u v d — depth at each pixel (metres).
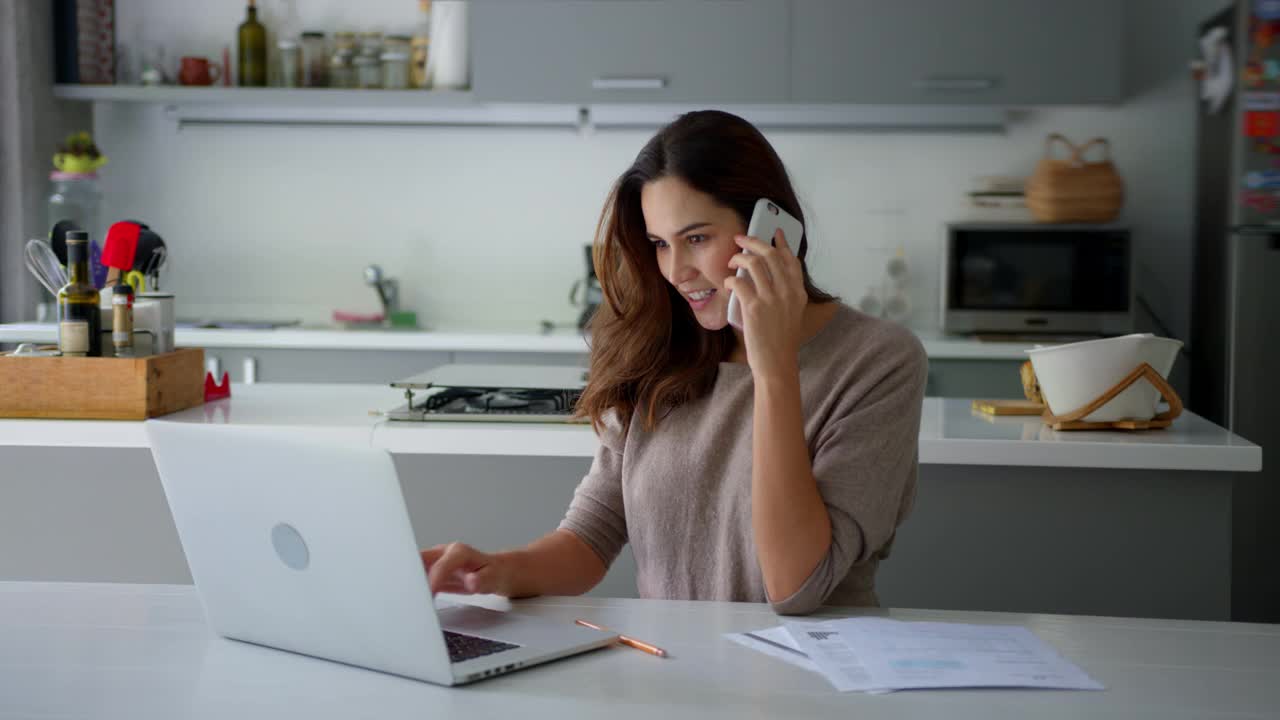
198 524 1.12
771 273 1.26
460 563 1.29
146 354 2.28
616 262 1.46
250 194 4.49
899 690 1.00
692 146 1.32
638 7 3.93
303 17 4.36
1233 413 3.70
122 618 1.22
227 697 0.99
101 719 0.94
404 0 4.34
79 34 4.14
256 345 3.93
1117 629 1.21
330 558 1.03
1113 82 3.90
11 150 3.92
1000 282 3.95
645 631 1.18
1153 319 4.29
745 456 1.36
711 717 0.94
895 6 3.90
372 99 4.07
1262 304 3.68
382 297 4.33
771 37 3.91
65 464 2.41
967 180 4.35
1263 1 3.66
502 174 4.46
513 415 2.24
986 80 3.91
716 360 1.42
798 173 4.39
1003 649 1.11
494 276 4.49
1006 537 2.22
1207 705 0.97
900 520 1.38
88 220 4.10
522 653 1.07
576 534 1.44
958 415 2.48
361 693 1.00
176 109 4.39
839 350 1.37
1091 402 2.20
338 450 0.99
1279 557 3.64
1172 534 2.19
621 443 1.47
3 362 2.17
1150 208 4.29
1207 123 4.02
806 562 1.22
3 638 1.15
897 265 4.30
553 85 3.97
